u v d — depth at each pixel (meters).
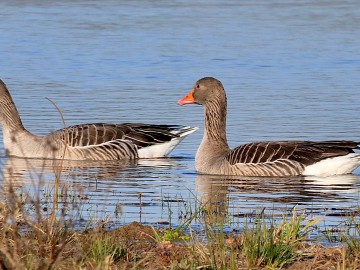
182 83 25.98
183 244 10.11
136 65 29.39
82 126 18.91
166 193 14.44
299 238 10.16
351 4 51.59
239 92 24.47
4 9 47.22
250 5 50.31
